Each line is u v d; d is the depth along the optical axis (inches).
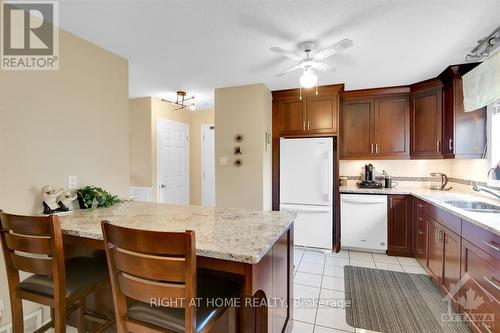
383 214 135.9
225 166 141.3
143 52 97.9
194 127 205.8
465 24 76.9
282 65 110.9
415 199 127.3
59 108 78.9
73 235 55.7
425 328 76.3
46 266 49.4
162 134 176.4
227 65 110.9
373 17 73.8
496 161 101.0
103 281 57.5
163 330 41.8
